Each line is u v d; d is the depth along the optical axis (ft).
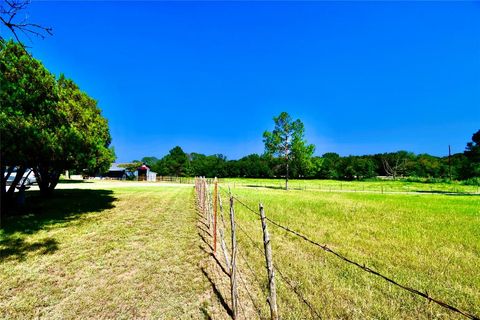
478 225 39.75
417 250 27.04
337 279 19.94
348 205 63.46
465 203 71.72
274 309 11.80
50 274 21.22
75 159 46.26
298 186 191.52
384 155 383.65
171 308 16.70
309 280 19.74
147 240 30.60
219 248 28.07
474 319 5.63
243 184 202.90
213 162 362.74
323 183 243.19
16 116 36.47
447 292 17.94
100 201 63.16
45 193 66.95
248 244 29.07
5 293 18.20
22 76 39.42
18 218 40.52
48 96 42.68
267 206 59.67
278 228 36.86
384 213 51.31
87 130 50.06
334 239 31.17
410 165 336.08
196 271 22.09
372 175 317.01
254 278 20.56
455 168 273.75
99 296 17.99
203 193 50.08
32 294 18.12
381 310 15.80
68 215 44.83
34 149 38.75
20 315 15.79
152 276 21.09
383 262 23.49
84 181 164.25
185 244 29.22
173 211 50.70
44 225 36.96
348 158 347.15
